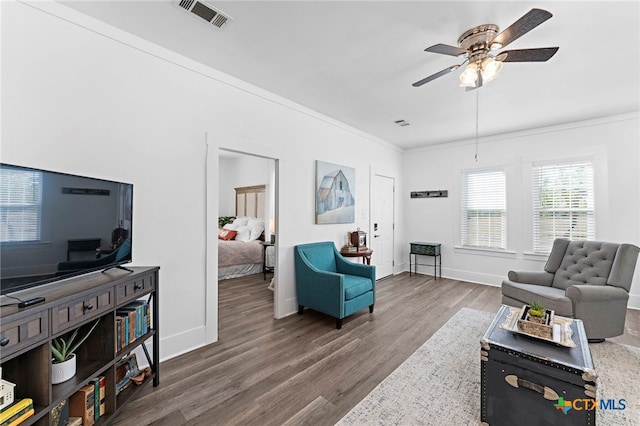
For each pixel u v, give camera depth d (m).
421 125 4.40
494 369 1.67
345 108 3.71
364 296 3.40
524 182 4.59
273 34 2.19
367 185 4.91
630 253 2.84
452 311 3.62
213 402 1.88
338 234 4.33
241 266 5.61
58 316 1.32
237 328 3.08
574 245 3.38
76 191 1.59
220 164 8.20
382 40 2.25
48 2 1.84
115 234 1.86
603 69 2.64
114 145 2.14
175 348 2.48
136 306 1.97
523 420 1.58
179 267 2.52
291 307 3.55
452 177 5.37
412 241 5.89
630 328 3.12
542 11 1.50
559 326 1.95
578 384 1.43
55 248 1.47
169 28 2.13
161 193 2.40
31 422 1.20
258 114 3.14
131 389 1.86
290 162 3.54
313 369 2.27
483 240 5.03
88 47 2.02
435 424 1.69
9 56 1.71
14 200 1.29
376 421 1.71
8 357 1.10
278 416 1.75
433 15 1.95
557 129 4.30
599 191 3.97
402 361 2.40
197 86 2.63
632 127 3.75
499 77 2.80
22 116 1.76
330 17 1.98
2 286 1.23
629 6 1.82
